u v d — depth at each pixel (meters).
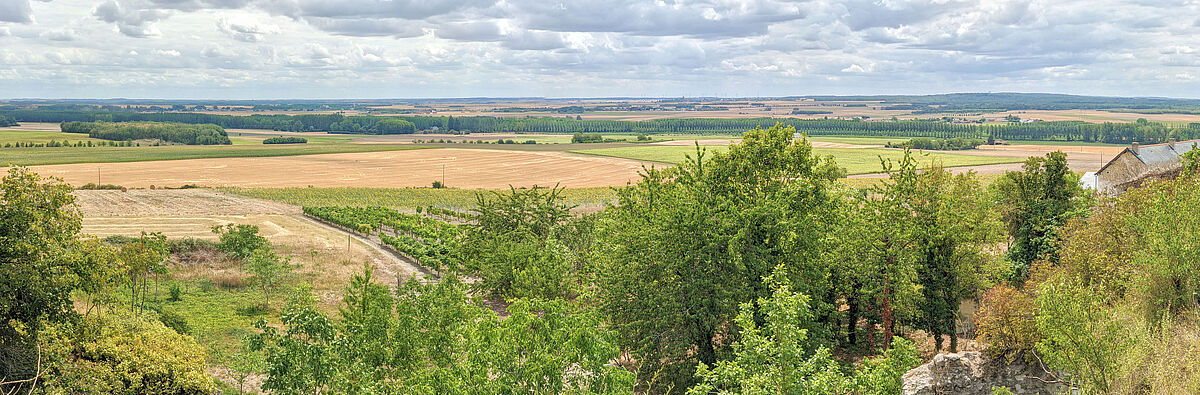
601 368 19.92
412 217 101.56
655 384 31.80
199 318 45.50
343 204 124.50
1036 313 22.08
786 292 19.45
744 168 35.03
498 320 21.70
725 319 31.25
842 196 36.41
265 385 20.55
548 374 19.27
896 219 33.34
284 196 132.50
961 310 42.50
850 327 36.94
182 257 66.06
